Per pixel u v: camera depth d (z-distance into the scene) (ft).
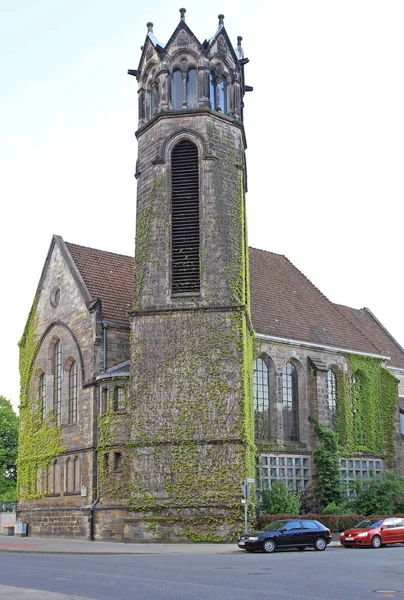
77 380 177.27
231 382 148.05
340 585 74.13
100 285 185.88
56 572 86.48
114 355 173.27
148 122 165.27
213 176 158.92
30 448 193.67
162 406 149.07
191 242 156.87
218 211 157.17
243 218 163.63
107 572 86.12
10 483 300.20
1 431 296.92
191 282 154.81
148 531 143.64
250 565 95.20
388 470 196.54
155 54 167.12
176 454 146.20
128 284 192.65
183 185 160.15
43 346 194.08
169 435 147.33
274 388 185.98
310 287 225.97
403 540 138.31
